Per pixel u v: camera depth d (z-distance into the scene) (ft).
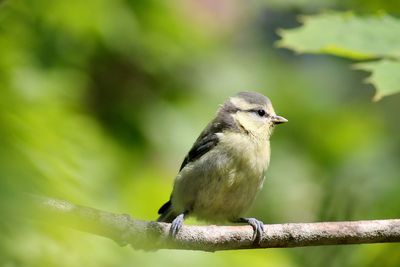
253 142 33.01
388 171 40.78
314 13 50.88
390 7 39.50
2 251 13.52
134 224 23.76
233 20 51.62
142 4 44.52
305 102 56.75
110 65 45.42
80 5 40.16
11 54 33.35
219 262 35.83
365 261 34.30
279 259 37.37
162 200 40.11
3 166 13.39
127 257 29.89
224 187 32.22
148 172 42.50
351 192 38.65
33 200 13.52
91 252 23.13
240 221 33.58
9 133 17.06
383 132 53.42
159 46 45.70
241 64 55.06
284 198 49.62
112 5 43.09
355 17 24.84
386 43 23.59
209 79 50.57
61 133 25.48
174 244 25.05
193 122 47.85
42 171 17.28
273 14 57.82
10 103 24.11
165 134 46.37
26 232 14.75
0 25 34.09
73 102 38.11
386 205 37.52
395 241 25.11
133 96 46.80
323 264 35.50
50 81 37.11
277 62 58.29
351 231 24.95
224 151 32.24
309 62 59.57
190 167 32.86
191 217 33.96
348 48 23.44
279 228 25.41
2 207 12.78
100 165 33.12
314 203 46.80
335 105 57.62
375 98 21.21
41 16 37.47
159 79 47.65
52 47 39.42
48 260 19.62
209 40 49.42
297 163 52.47
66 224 18.51
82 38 42.19
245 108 33.71
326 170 50.34
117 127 45.34
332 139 55.06
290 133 55.06
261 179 33.22
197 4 48.57
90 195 26.53
